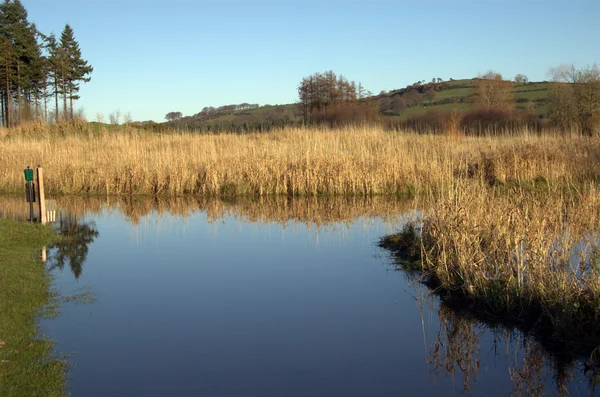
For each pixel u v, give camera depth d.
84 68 57.44
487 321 6.90
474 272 7.62
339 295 7.98
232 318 7.05
